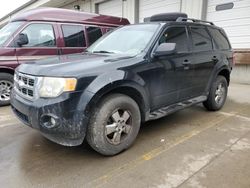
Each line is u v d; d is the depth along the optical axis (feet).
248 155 9.74
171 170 8.71
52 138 8.92
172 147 10.53
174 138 11.50
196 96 14.06
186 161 9.32
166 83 11.60
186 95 13.19
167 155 9.82
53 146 10.74
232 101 18.49
